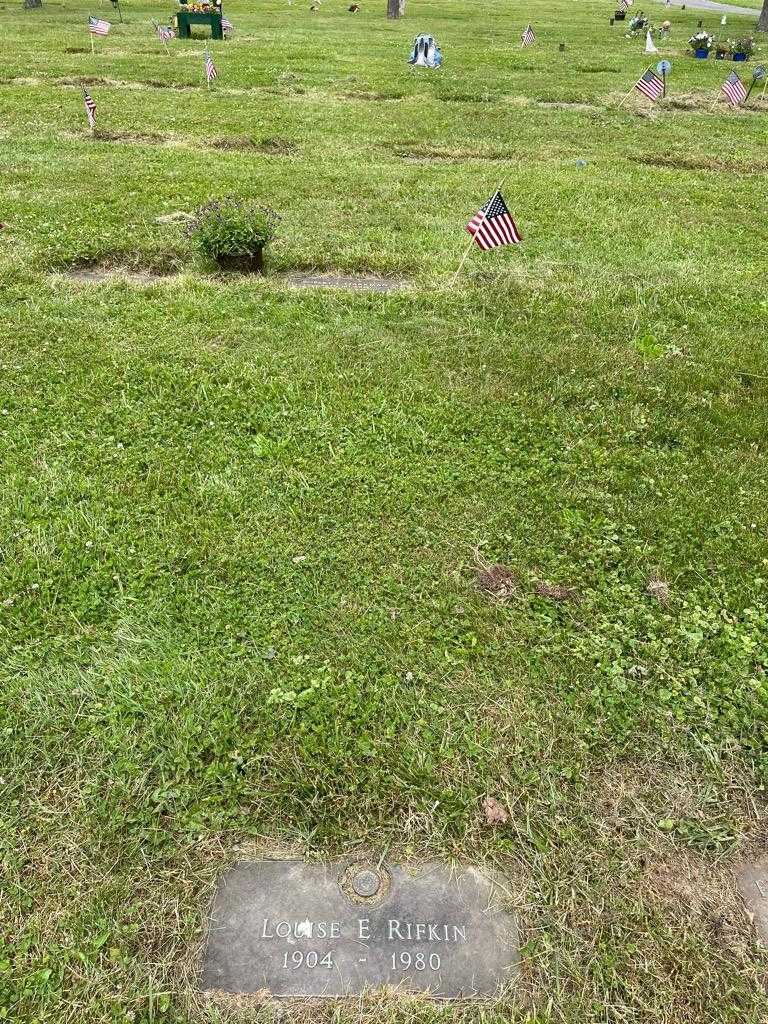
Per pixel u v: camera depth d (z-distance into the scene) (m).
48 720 2.95
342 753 2.87
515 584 3.67
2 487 4.12
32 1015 2.18
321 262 7.13
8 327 5.70
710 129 13.55
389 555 3.79
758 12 37.75
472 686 3.14
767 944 2.42
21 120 11.86
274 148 11.25
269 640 3.30
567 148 11.88
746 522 4.14
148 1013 2.20
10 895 2.44
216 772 2.79
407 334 5.91
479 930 2.42
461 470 4.45
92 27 16.91
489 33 24.97
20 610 3.41
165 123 12.05
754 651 3.36
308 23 25.58
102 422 4.70
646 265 7.48
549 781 2.83
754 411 5.19
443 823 2.67
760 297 6.95
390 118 13.21
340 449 4.56
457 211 8.69
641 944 2.40
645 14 33.06
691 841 2.68
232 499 4.11
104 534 3.84
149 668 3.15
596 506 4.22
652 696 3.15
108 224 7.66
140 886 2.48
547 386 5.34
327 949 2.37
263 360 5.43
